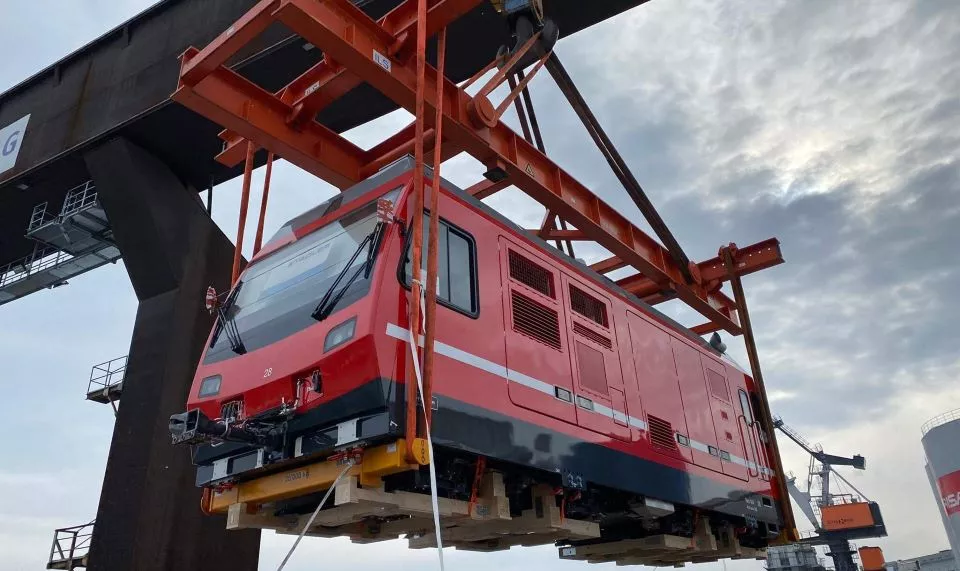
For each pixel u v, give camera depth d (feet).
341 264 23.45
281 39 50.24
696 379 39.37
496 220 27.76
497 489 24.04
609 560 41.98
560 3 44.75
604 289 33.42
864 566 163.53
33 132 63.05
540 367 26.50
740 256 51.21
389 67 30.12
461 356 22.90
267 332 23.67
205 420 20.03
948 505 128.57
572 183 41.63
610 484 28.22
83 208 59.52
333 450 20.71
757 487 42.52
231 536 52.34
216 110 31.27
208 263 58.54
